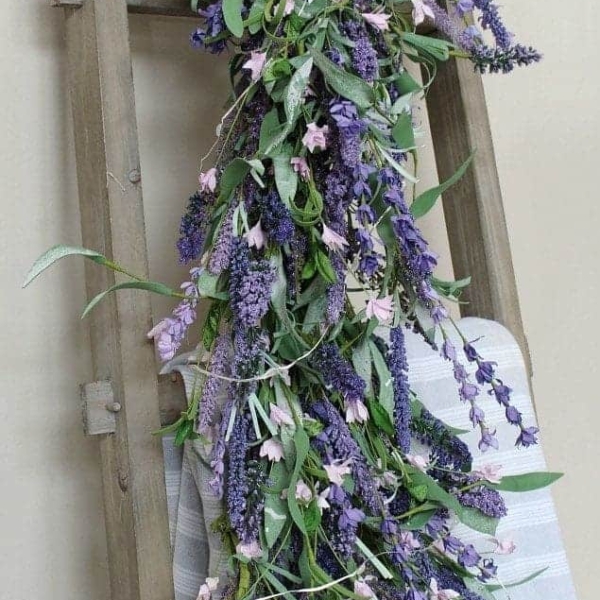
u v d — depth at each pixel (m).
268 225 0.59
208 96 0.87
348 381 0.59
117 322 0.67
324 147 0.58
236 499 0.59
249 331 0.61
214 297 0.61
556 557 0.75
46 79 0.80
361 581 0.58
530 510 0.76
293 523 0.61
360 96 0.58
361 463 0.60
